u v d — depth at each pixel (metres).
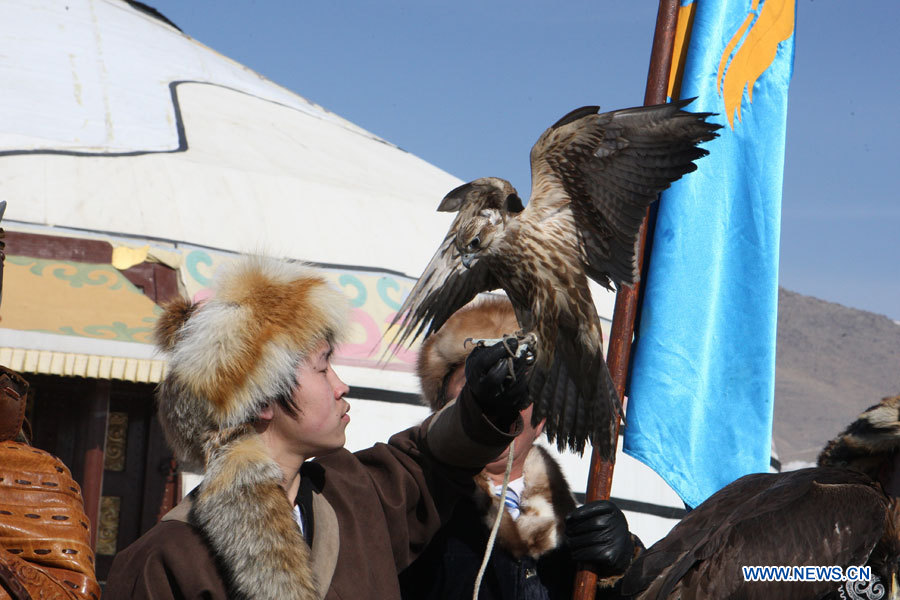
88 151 10.55
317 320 2.48
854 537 2.09
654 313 3.64
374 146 15.98
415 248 11.44
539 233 2.35
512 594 2.95
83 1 16.09
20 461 2.12
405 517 2.77
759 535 2.08
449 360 3.37
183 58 15.69
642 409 3.56
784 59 4.02
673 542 2.17
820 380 132.75
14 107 11.21
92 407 8.31
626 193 2.25
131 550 2.38
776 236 3.86
